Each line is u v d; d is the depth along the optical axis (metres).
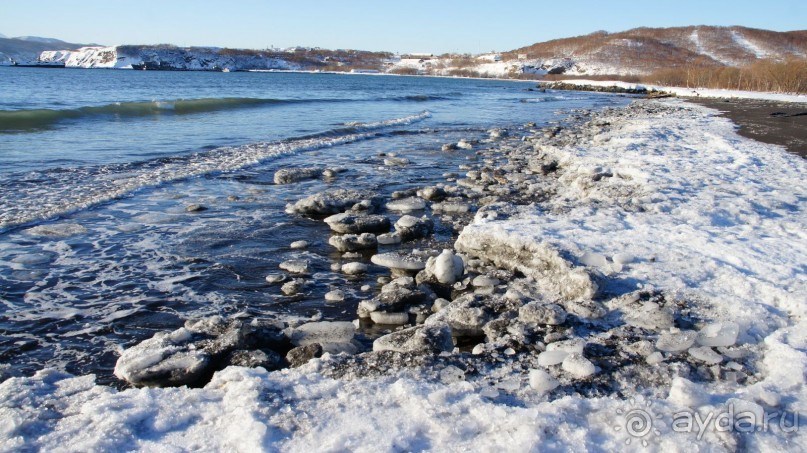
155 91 43.78
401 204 9.20
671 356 3.93
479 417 3.02
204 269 6.38
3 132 16.22
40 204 8.61
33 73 90.06
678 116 26.47
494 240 6.31
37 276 5.98
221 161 12.93
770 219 7.48
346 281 6.17
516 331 4.41
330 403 3.17
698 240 6.23
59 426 2.87
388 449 2.72
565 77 139.75
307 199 8.98
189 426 2.94
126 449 2.72
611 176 10.85
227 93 44.09
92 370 4.21
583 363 3.71
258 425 2.82
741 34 169.50
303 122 22.67
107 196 9.21
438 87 80.06
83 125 18.75
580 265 5.48
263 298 5.66
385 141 18.12
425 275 6.01
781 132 19.44
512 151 16.14
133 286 5.85
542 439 2.81
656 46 159.88
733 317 4.47
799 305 4.55
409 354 3.90
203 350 4.12
